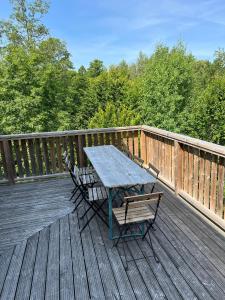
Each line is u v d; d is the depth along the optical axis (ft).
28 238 8.82
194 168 10.71
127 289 6.35
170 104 49.06
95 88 55.93
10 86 42.01
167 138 12.80
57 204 11.60
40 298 6.15
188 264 7.25
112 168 9.58
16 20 51.13
